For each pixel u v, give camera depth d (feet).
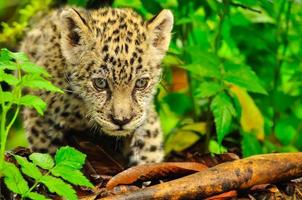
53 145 34.63
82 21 33.68
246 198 26.94
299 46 46.85
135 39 33.60
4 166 22.80
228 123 33.09
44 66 34.86
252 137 36.37
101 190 26.17
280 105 44.04
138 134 35.19
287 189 27.91
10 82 22.97
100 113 33.19
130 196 24.63
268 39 44.65
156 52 34.83
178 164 27.37
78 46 33.86
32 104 22.97
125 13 35.40
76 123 34.55
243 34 44.24
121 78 33.04
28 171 22.67
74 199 22.49
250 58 46.16
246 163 26.73
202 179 25.79
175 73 48.11
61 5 44.55
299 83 44.91
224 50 48.49
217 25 42.73
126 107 32.65
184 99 43.75
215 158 31.78
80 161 22.97
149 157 35.70
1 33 48.93
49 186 22.52
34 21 44.52
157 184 26.30
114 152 35.01
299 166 27.58
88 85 33.58
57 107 33.91
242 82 34.09
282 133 47.24
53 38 35.68
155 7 38.37
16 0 52.16
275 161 27.22
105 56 32.99
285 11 46.91
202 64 34.86
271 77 46.03
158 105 40.32
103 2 40.96
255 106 38.73
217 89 33.86
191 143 39.40
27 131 35.40
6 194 25.67
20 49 40.68
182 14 41.98
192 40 46.50
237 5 38.34
